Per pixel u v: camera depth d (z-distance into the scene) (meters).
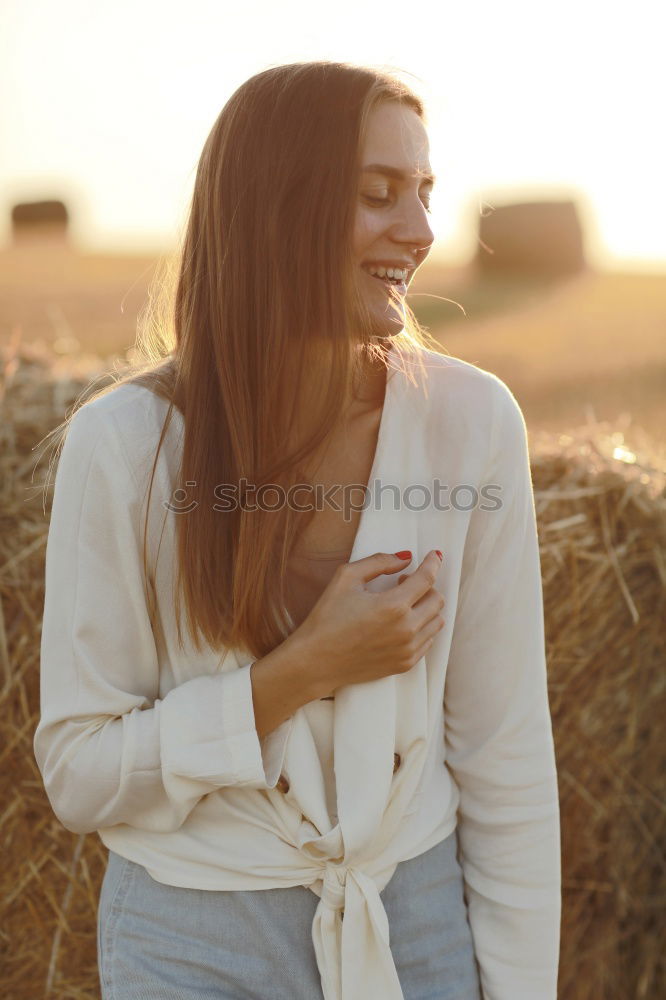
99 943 1.55
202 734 1.43
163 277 1.79
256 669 1.45
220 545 1.48
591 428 3.01
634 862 2.77
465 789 1.67
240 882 1.48
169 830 1.49
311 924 1.50
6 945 2.66
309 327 1.45
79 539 1.47
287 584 1.55
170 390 1.53
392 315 1.50
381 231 1.45
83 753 1.46
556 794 1.65
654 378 11.09
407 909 1.55
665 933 2.77
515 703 1.64
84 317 14.27
